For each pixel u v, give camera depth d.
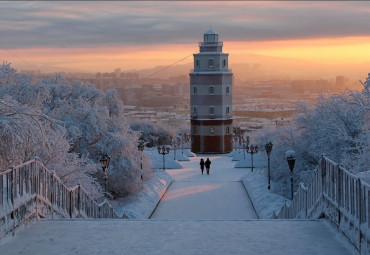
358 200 9.30
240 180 53.12
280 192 37.47
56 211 14.09
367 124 22.12
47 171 13.43
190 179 54.91
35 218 11.85
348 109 27.88
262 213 32.53
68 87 43.88
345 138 24.05
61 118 37.75
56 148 23.77
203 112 91.94
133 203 35.62
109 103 50.72
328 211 11.85
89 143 38.41
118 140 38.50
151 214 34.62
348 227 9.80
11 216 10.64
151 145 103.25
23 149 19.52
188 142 107.56
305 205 16.45
